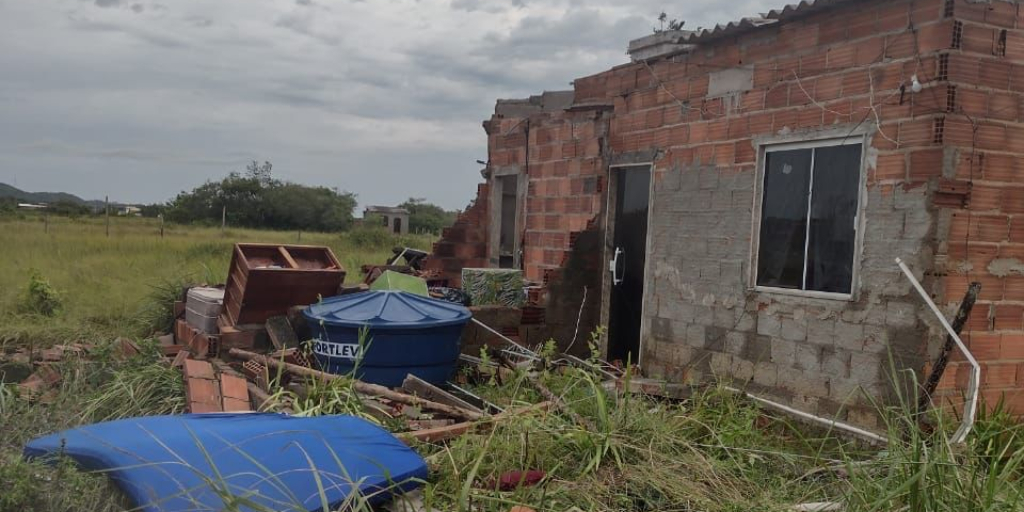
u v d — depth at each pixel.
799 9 6.20
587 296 9.03
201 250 19.84
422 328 6.95
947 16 5.27
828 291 6.19
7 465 3.43
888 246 5.64
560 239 9.69
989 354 5.51
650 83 8.12
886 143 5.66
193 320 8.62
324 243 28.06
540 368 7.71
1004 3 5.41
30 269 11.91
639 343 8.47
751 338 6.80
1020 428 5.14
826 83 6.14
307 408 5.54
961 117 5.32
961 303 5.37
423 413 5.94
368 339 6.88
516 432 4.91
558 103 11.44
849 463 4.20
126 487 3.34
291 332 7.91
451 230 11.80
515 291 8.92
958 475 3.93
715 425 5.72
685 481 4.49
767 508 4.18
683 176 7.61
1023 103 5.54
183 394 6.24
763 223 6.80
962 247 5.38
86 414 5.46
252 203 51.97
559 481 4.38
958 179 5.33
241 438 3.88
